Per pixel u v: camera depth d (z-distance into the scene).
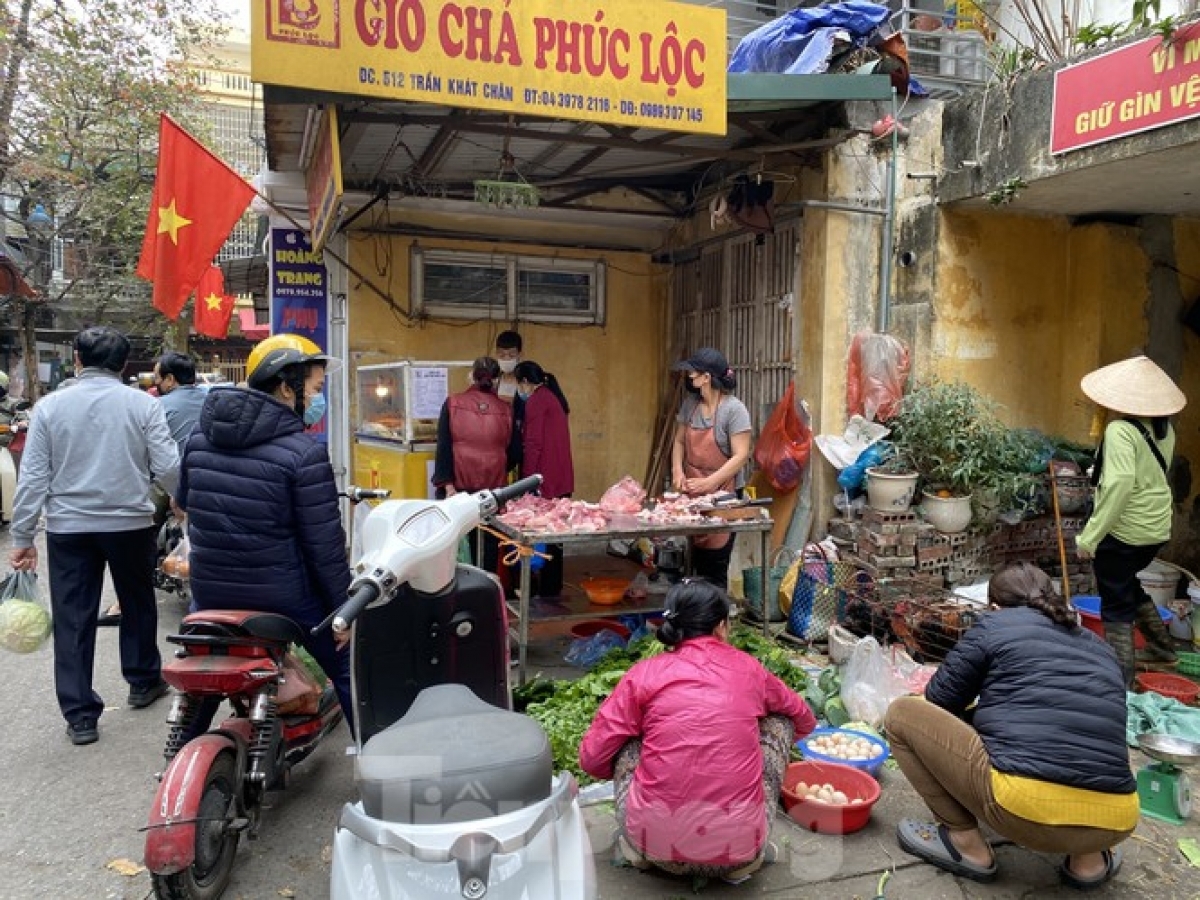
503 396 6.04
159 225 5.17
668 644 2.95
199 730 3.10
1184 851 3.09
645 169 6.65
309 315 7.15
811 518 5.79
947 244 5.73
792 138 5.99
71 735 3.90
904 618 4.77
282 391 3.22
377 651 2.95
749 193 5.90
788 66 5.66
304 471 3.05
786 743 2.96
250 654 2.90
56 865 2.97
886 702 3.92
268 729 2.96
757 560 6.12
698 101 4.57
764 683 2.84
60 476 3.85
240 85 18.27
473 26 4.12
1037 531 5.68
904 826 3.11
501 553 5.39
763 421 6.46
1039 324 6.08
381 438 6.46
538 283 7.68
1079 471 5.59
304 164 6.32
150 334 19.19
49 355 20.52
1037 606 2.88
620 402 7.98
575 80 4.32
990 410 5.74
